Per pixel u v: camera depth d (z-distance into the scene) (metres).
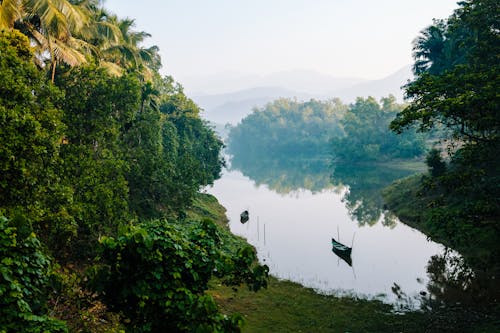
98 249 6.29
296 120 157.25
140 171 20.08
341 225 35.22
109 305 6.60
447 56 36.41
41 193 10.55
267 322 15.24
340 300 18.16
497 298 17.39
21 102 10.66
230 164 124.94
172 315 6.09
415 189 40.91
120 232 6.48
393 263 24.31
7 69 10.52
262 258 25.20
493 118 14.28
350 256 24.70
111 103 16.95
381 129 93.38
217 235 7.52
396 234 31.58
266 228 33.88
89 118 16.30
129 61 32.19
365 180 69.25
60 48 19.31
